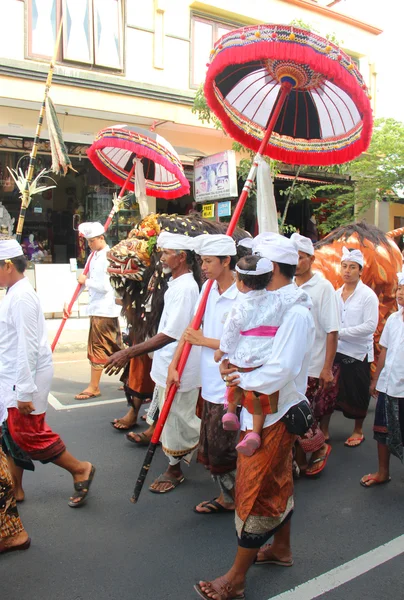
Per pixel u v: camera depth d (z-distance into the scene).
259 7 11.88
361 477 4.34
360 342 4.92
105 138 5.17
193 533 3.41
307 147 4.27
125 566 3.03
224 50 3.32
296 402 2.71
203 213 10.89
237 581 2.73
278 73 3.72
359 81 3.29
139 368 4.86
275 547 3.05
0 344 3.31
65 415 5.66
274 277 2.76
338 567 3.07
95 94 9.85
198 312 3.44
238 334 2.71
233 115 4.18
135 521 3.53
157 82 10.88
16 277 3.29
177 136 11.83
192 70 11.28
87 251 11.55
